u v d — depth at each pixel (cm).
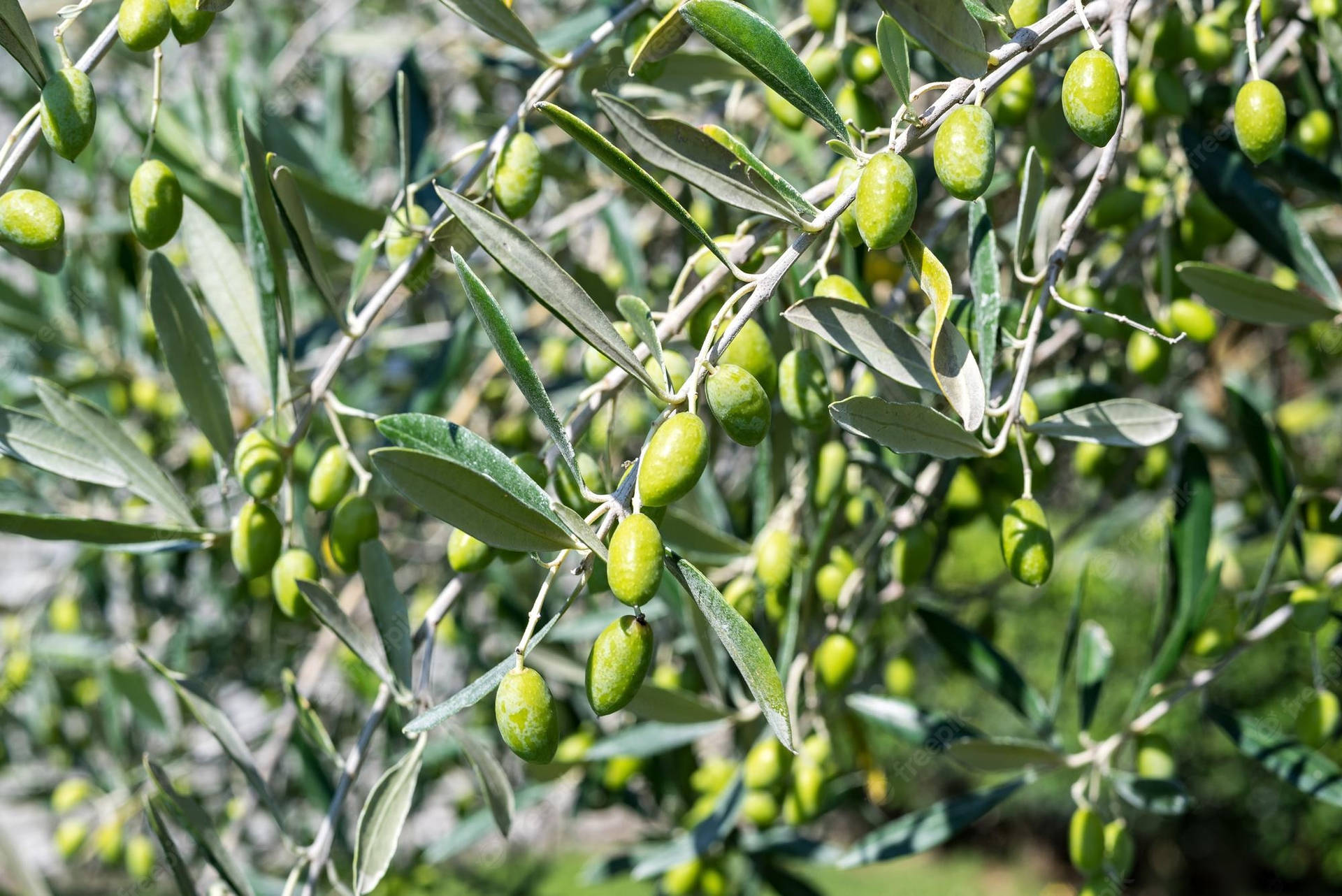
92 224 135
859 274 90
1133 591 323
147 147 77
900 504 94
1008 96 88
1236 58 94
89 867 170
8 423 81
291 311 84
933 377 76
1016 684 95
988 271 77
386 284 81
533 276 71
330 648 133
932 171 95
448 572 142
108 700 151
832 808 124
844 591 90
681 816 125
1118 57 75
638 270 113
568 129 71
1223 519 133
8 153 75
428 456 71
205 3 76
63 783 150
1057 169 96
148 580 171
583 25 102
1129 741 92
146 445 149
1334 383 174
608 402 79
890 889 427
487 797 82
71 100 75
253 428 81
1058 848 459
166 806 82
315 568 81
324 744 83
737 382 71
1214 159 88
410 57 109
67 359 149
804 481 93
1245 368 185
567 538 72
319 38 154
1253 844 390
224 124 132
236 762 82
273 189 77
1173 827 404
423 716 71
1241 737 91
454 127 163
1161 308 91
